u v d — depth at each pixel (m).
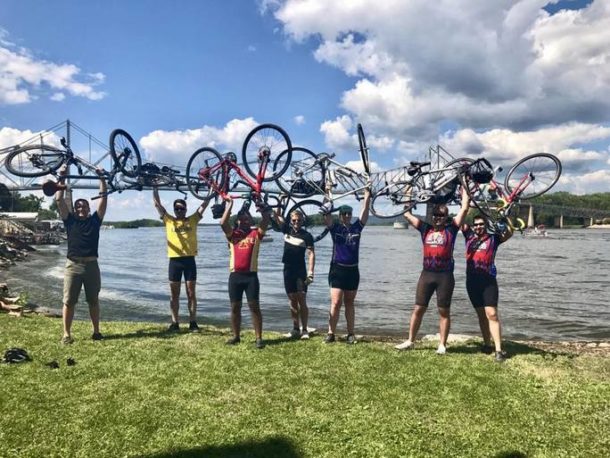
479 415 4.56
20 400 4.68
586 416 4.55
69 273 6.96
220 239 91.25
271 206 7.85
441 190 7.66
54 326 8.09
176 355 6.40
